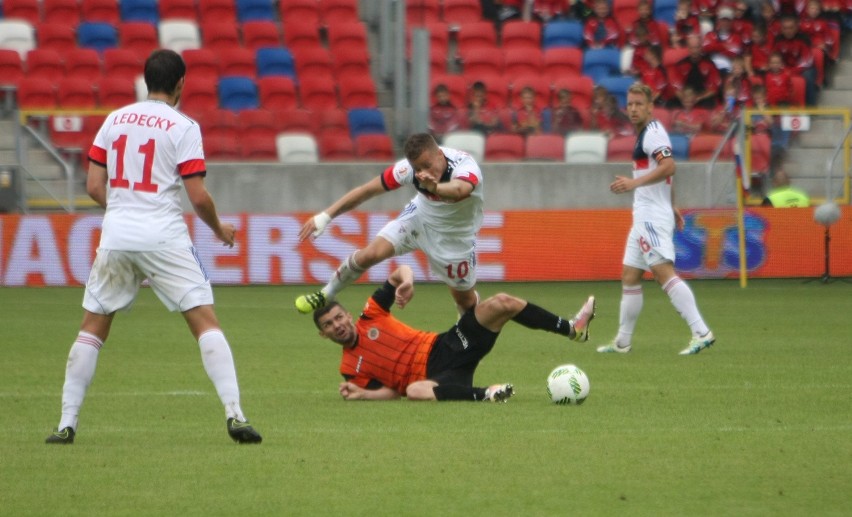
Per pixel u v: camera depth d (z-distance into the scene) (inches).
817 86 3304.6
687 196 2928.2
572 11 3472.0
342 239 2726.4
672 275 1601.9
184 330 1904.5
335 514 738.8
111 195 928.3
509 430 1021.2
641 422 1064.2
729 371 1429.6
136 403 1186.0
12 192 2751.0
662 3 3496.6
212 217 931.3
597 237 2787.9
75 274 2657.5
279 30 3432.6
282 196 2871.6
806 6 3371.1
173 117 927.7
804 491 802.2
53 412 1127.0
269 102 3159.5
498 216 2760.8
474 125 3009.4
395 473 851.4
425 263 2802.7
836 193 2989.7
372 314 1200.8
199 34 3329.2
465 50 3398.1
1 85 3093.0
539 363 1517.0
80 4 3341.5
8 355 1578.5
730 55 3206.2
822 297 2464.3
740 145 2783.0
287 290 2618.1
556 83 3235.7
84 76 3152.1
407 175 1288.1
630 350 1643.7
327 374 1417.3
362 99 3225.9
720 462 892.6
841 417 1098.1
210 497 780.6
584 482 826.2
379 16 3479.3
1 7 3321.9
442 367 1188.5
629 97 1612.9
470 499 777.6
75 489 800.9
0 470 856.3
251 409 1141.7
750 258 2807.6
